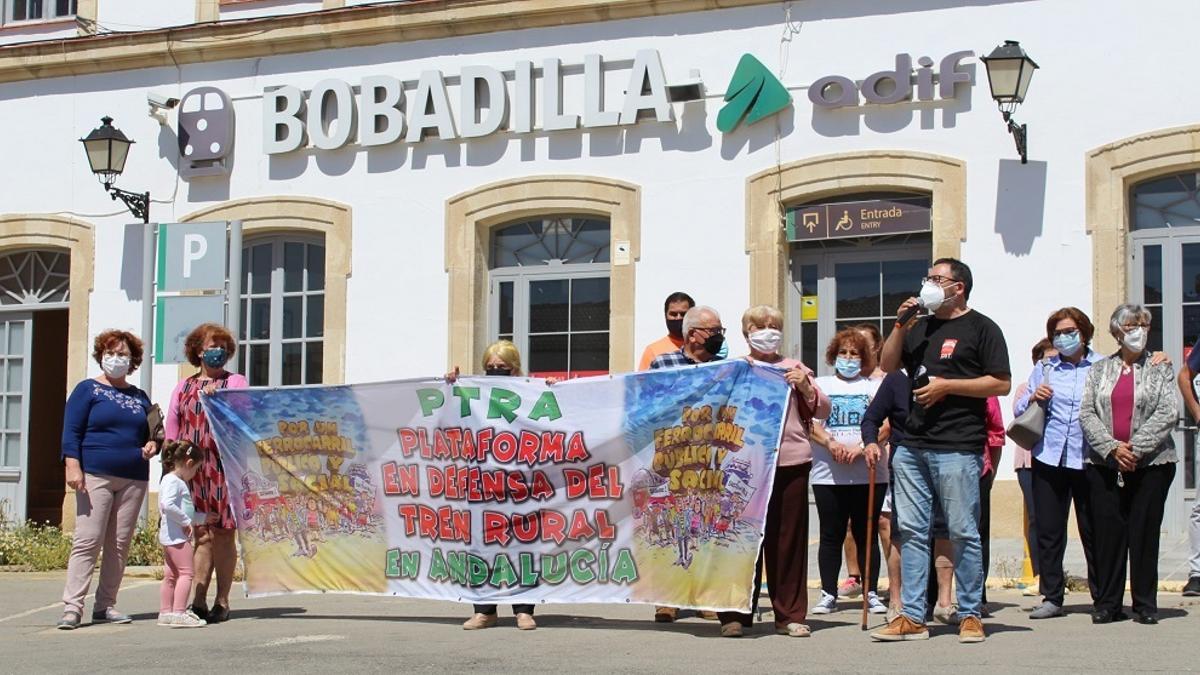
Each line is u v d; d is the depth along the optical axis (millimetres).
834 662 7172
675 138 14648
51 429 18109
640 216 14719
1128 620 8734
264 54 16281
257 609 10258
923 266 14047
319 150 16016
